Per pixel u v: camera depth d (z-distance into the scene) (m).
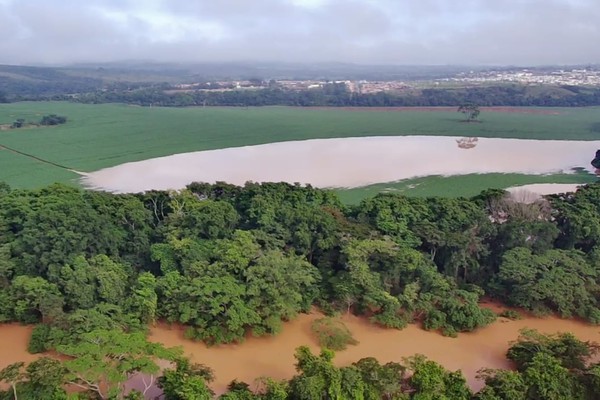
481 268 47.09
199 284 38.19
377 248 42.69
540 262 43.50
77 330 34.97
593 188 56.53
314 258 46.97
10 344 37.50
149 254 46.03
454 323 40.53
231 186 57.25
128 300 39.44
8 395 28.52
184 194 53.31
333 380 29.14
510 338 39.97
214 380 32.72
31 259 41.53
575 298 42.09
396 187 84.25
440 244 45.81
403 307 41.75
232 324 36.84
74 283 39.09
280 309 39.03
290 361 36.47
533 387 29.86
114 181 86.88
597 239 47.88
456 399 29.44
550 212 51.22
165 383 29.56
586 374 30.77
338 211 52.31
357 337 39.72
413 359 32.69
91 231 43.25
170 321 39.22
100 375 28.89
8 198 48.47
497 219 52.22
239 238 42.81
